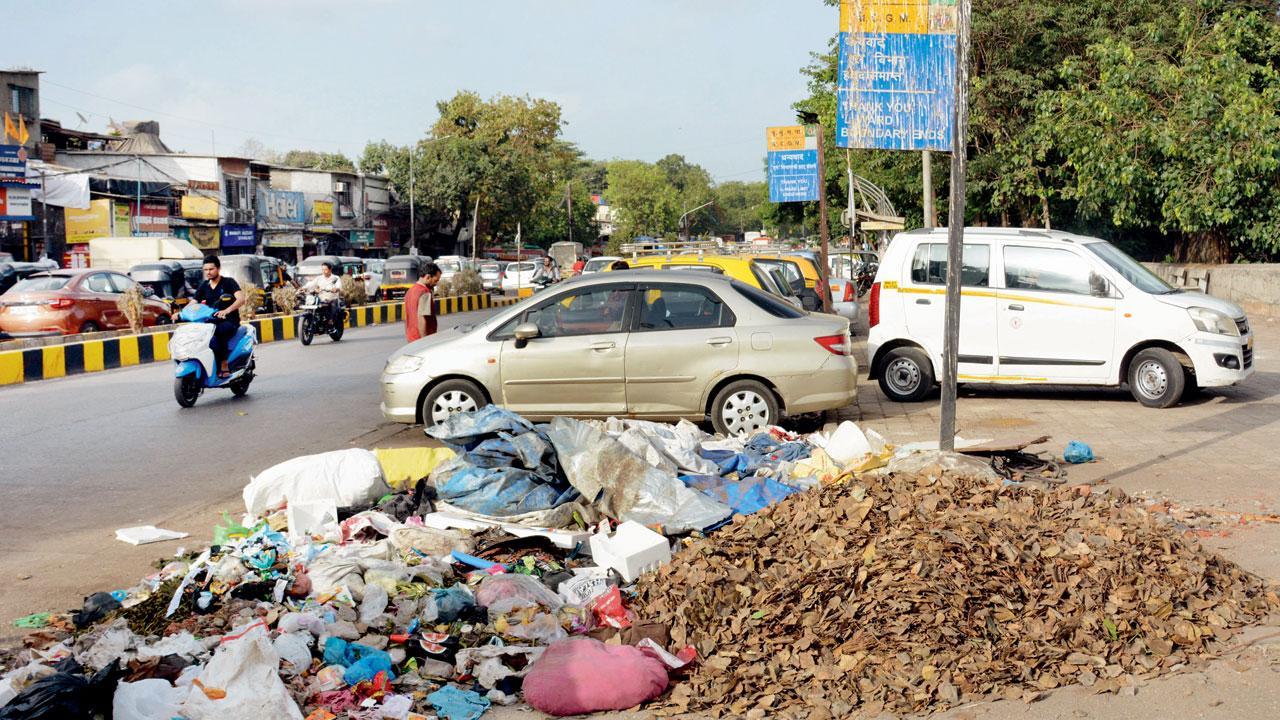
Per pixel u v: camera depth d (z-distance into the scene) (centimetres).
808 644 474
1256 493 762
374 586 548
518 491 694
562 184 11938
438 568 588
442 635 505
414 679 464
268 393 1533
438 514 693
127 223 4747
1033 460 844
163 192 5253
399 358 1081
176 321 2514
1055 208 3234
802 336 1022
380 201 7631
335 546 625
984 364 1223
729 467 789
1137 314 1159
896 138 862
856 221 3541
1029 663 460
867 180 3975
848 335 1047
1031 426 1060
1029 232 1230
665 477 699
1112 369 1176
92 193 4725
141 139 6281
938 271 1242
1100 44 2491
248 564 589
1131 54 2400
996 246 1227
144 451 1074
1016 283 1212
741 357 1021
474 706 439
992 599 498
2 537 736
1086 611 495
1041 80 3028
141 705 403
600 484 693
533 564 618
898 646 466
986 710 428
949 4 846
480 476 702
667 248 2417
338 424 1233
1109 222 3111
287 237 6066
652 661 462
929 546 533
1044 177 3089
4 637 522
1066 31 2978
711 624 505
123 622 512
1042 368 1202
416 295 1302
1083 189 2500
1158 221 2772
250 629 439
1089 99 2464
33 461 1024
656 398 1034
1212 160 2259
